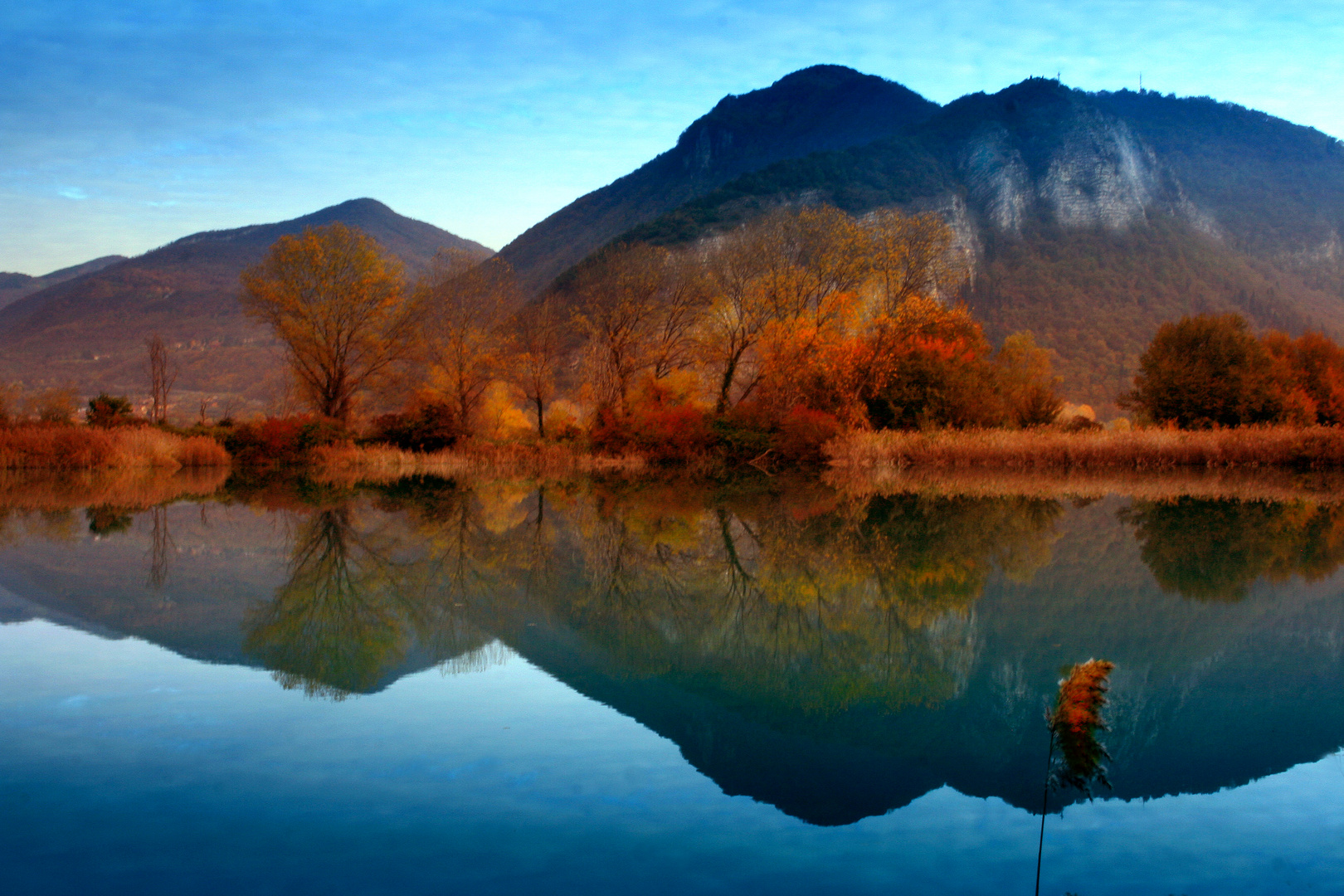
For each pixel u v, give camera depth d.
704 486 23.47
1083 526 14.47
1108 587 9.55
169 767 4.58
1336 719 5.36
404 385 36.78
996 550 12.24
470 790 4.30
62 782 4.38
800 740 5.05
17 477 25.42
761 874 3.50
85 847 3.71
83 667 6.54
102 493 21.19
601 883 3.42
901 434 29.12
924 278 32.53
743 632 7.75
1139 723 5.32
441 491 22.34
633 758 4.73
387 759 4.69
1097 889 3.39
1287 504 17.70
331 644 7.31
